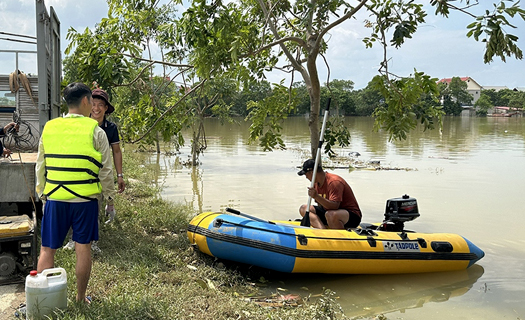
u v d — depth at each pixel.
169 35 6.64
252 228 5.20
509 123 54.16
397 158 16.31
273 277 5.35
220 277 4.96
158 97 7.88
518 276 5.49
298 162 15.32
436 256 5.52
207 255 5.49
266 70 8.35
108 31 6.95
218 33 6.58
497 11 4.76
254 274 5.36
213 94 14.34
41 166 3.58
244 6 7.83
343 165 14.32
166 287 4.34
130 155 16.62
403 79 6.36
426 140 24.89
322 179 5.89
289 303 4.56
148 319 3.56
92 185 3.43
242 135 27.86
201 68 6.64
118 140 5.26
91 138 3.42
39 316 3.22
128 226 6.32
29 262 4.23
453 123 52.81
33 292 3.21
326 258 5.12
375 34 6.95
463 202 9.18
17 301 3.73
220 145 21.33
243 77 7.10
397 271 5.45
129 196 8.80
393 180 11.68
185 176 12.22
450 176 12.31
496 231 7.21
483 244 6.61
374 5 6.85
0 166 4.75
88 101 3.62
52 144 3.42
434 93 6.31
